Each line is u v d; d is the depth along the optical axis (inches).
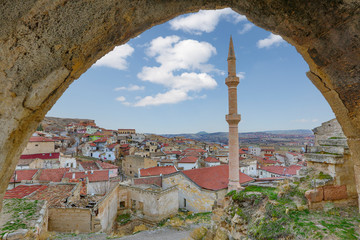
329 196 283.4
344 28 116.7
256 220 304.2
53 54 99.3
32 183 872.9
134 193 1029.8
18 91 95.7
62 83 111.3
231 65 894.4
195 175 1127.6
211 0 134.0
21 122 100.8
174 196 1026.1
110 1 101.3
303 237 225.0
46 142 1825.8
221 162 2472.9
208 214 936.3
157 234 711.1
